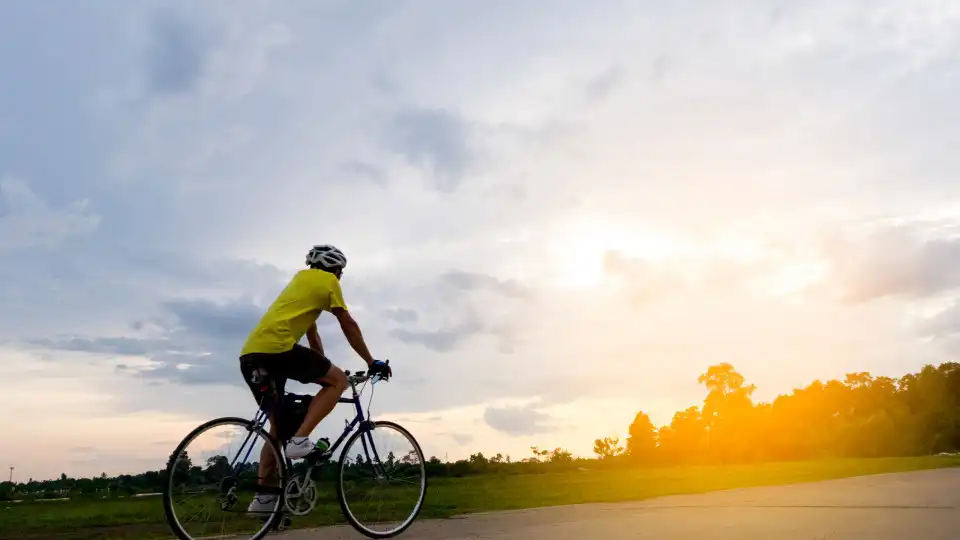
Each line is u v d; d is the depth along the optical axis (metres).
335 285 4.93
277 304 4.84
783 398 76.44
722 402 73.50
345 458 5.04
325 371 4.86
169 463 4.39
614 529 4.55
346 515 4.98
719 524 4.62
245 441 4.65
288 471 4.75
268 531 4.65
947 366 76.75
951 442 63.94
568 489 7.71
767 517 4.89
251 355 4.70
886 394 76.25
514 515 5.48
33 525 5.38
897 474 9.04
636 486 7.88
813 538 4.01
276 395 4.76
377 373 5.15
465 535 4.55
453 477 10.06
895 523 4.49
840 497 6.06
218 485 4.53
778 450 70.62
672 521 4.82
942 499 5.74
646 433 72.81
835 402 75.75
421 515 5.62
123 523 5.47
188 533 4.41
